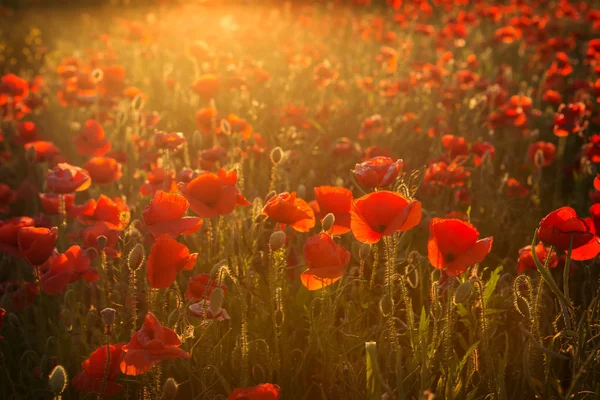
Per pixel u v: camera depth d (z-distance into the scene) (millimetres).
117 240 3258
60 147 6473
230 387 2848
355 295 3268
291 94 7215
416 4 11500
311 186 4742
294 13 13336
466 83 6785
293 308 3178
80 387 2377
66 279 2818
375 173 2578
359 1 12711
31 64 10070
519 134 5758
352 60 9344
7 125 6973
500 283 3348
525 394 2732
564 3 10500
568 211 2389
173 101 6898
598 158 4375
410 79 6793
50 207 3559
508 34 9242
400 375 2379
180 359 2855
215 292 2383
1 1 14320
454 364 2662
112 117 6047
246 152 4410
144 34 8430
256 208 3232
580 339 2406
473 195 4574
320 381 2941
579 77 8352
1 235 2869
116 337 2945
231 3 13516
